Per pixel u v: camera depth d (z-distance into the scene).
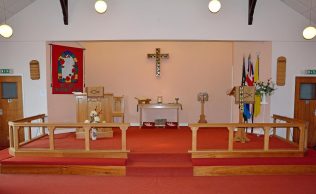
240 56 7.74
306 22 6.68
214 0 5.76
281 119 6.17
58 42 7.07
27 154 5.16
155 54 8.30
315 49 6.76
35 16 6.70
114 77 8.48
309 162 4.87
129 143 5.86
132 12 6.68
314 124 6.89
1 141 6.97
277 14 6.68
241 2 6.66
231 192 4.07
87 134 5.07
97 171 4.83
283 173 4.87
